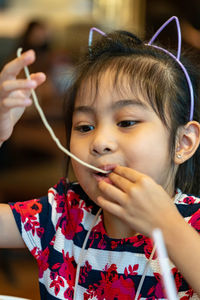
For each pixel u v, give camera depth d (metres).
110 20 3.92
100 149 0.93
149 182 0.88
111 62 1.03
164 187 1.01
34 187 3.48
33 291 2.43
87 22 4.30
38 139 3.64
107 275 1.02
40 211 1.13
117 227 1.03
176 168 1.05
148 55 1.05
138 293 0.97
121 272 1.00
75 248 1.07
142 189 0.87
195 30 2.71
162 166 0.97
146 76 0.99
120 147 0.94
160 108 0.98
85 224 1.09
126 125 0.96
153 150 0.95
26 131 3.61
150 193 0.87
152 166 0.95
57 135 3.59
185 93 1.04
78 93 1.03
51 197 1.15
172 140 1.00
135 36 1.14
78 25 4.32
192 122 1.04
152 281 0.98
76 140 0.99
